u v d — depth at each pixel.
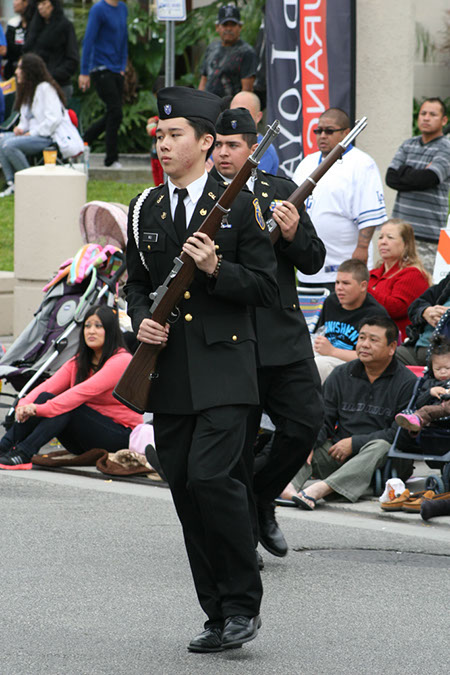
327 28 24.19
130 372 10.62
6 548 14.38
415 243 22.44
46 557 14.01
